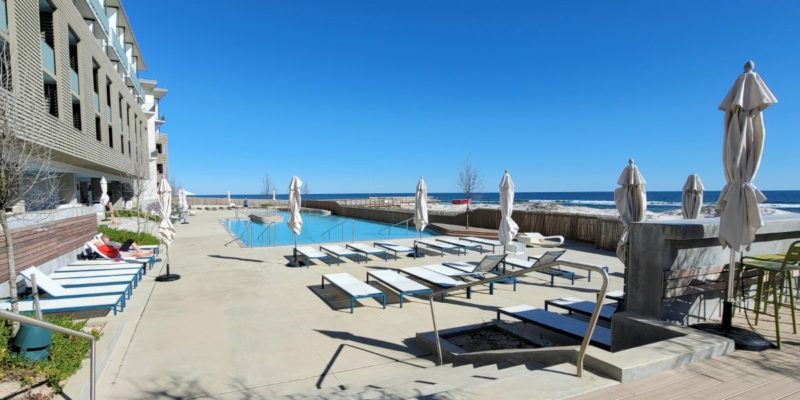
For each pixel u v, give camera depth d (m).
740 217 3.33
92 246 10.39
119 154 20.86
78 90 14.47
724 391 2.57
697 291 3.96
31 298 6.69
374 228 24.84
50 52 11.66
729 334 3.48
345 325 6.01
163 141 42.97
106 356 4.62
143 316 6.43
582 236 15.61
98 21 19.12
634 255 4.02
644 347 3.07
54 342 4.23
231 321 6.18
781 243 4.66
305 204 46.94
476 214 21.59
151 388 4.05
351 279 7.82
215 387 4.09
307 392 3.95
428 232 21.77
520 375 2.88
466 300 7.40
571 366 3.02
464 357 4.58
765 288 4.27
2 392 3.40
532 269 3.40
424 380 3.73
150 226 20.69
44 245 8.31
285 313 6.59
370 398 3.28
